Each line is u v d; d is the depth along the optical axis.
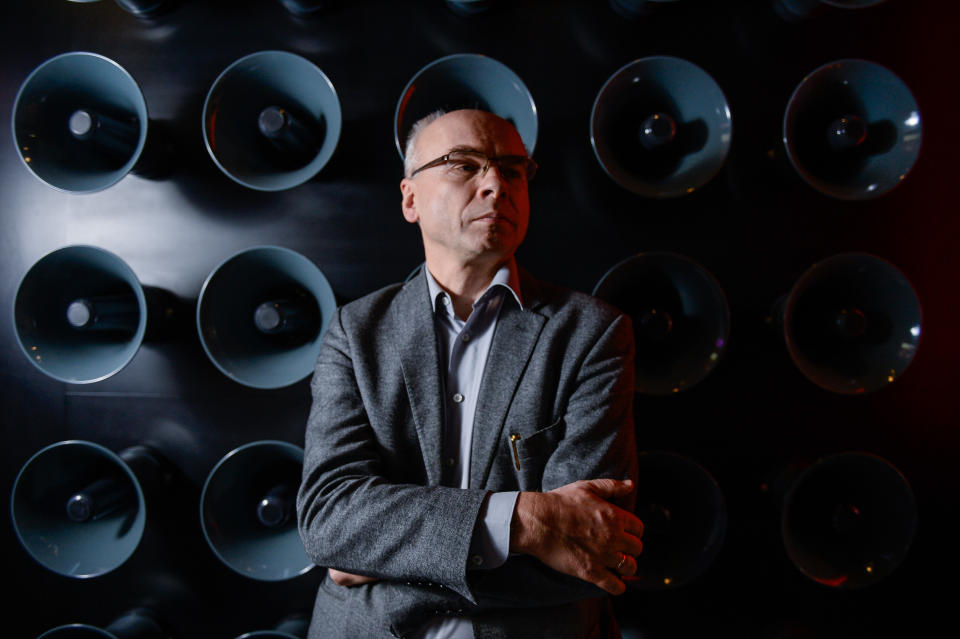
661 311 1.72
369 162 1.79
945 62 1.77
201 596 1.84
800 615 1.80
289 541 1.65
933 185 1.79
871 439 1.80
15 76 1.83
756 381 1.79
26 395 1.84
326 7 1.76
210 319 1.54
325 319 1.61
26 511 1.61
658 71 1.59
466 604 1.04
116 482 1.69
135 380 1.83
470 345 1.26
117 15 1.81
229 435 1.82
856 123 1.50
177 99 1.80
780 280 1.79
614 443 1.13
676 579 1.60
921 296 1.79
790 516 1.71
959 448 1.79
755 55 1.77
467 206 1.19
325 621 1.22
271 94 1.68
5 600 1.86
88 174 1.66
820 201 1.78
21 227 1.83
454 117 1.25
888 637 1.81
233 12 1.79
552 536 0.97
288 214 1.80
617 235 1.79
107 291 1.74
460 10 1.73
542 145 1.77
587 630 1.17
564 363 1.19
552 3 1.77
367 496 1.03
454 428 1.21
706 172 1.54
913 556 1.81
